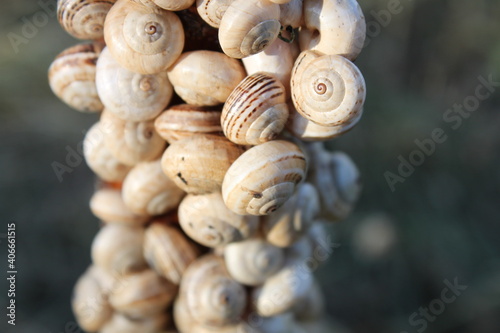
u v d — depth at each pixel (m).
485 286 0.53
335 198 0.24
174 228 0.24
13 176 0.55
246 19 0.19
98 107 0.23
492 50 0.58
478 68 0.60
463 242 0.56
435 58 0.60
